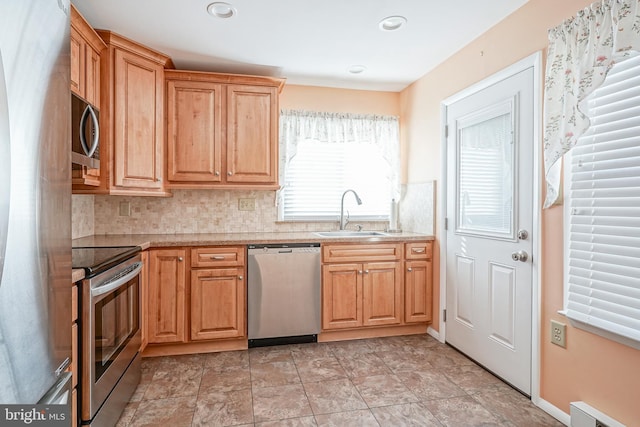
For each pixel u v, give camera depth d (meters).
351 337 3.03
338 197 3.62
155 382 2.25
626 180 1.54
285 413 1.91
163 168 2.81
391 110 3.69
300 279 2.84
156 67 2.70
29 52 0.87
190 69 3.04
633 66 1.51
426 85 3.20
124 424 1.82
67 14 1.10
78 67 2.03
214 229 3.27
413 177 3.45
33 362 0.90
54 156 1.01
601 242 1.64
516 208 2.17
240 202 3.34
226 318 2.70
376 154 3.70
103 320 1.67
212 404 2.00
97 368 1.59
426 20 2.27
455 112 2.80
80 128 1.87
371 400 2.04
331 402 2.02
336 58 2.85
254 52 2.72
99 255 1.86
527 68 2.08
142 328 2.43
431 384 2.23
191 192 3.21
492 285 2.38
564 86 1.76
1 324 0.77
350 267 2.94
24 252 0.86
